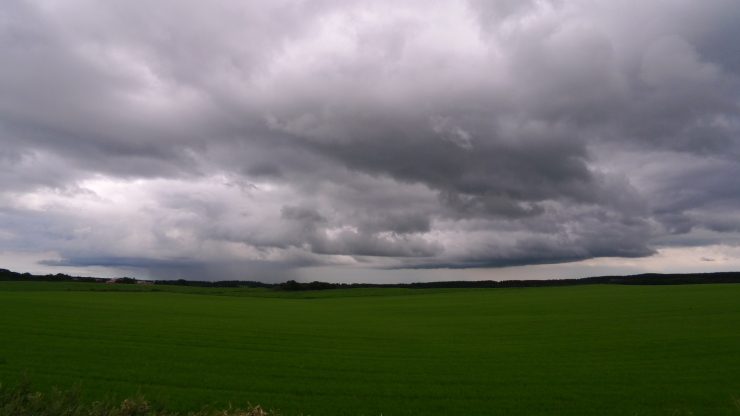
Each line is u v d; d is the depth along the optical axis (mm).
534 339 30109
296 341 29062
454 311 55344
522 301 66750
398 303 72438
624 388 17422
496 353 24828
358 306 67500
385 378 19031
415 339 30391
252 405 15141
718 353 23891
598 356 23766
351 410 14812
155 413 11211
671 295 64375
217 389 17156
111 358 22438
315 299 89250
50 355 22734
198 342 27938
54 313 43562
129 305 57656
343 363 22016
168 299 75062
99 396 16047
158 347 25859
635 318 40688
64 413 9773
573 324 37938
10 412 9484
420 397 16328
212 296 92125
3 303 51594
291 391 17016
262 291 113688
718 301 52938
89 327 33750
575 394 16672
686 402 15602
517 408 15164
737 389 17078
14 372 19109
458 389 17359
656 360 22531
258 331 33938
